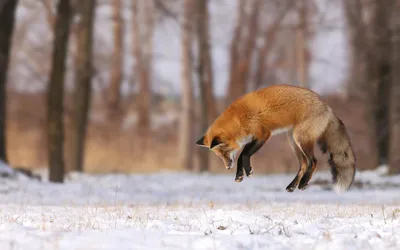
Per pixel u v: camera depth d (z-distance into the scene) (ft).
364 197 49.67
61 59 60.95
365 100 87.66
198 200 46.57
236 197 50.01
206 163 92.99
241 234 23.44
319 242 21.01
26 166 96.73
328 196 50.72
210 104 107.76
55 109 61.05
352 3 87.20
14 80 122.83
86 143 108.88
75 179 68.18
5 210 31.83
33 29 113.60
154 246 19.70
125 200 45.52
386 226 25.49
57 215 29.17
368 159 97.71
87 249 18.60
